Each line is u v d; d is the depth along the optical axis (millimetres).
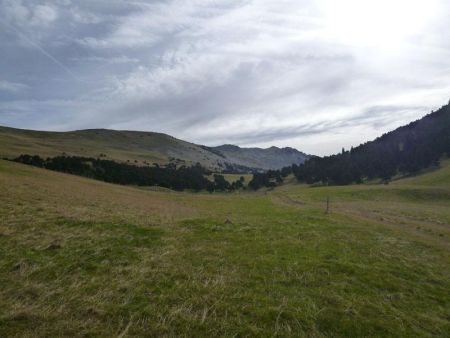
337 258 14953
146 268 11680
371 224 31719
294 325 8477
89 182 78875
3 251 12430
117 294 9375
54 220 18266
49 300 8781
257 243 17016
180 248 14969
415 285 12477
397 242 21078
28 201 24625
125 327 7664
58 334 7145
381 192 98125
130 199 52062
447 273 14859
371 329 8641
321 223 26828
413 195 94000
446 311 10375
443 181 132000
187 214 34844
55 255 12430
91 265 11656
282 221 27297
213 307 9055
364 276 12750
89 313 8234
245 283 11055
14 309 8023
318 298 10234
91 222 18500
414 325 9133
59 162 187375
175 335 7547
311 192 111250
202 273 11695
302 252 15672
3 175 44250
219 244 16328
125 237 15906
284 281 11500
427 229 31359
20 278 10141
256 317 8680
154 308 8680
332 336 8211
